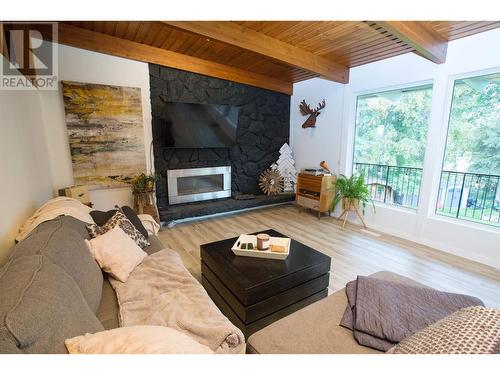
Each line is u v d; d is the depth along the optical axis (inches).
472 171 111.2
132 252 66.2
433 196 121.7
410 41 94.7
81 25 110.6
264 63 151.8
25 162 82.4
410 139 132.8
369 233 138.1
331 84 164.9
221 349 42.4
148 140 142.4
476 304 48.2
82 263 51.7
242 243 79.0
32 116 97.2
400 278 61.2
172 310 49.5
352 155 161.0
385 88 137.3
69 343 30.4
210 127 154.5
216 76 155.3
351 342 42.1
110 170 132.9
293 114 198.2
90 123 125.0
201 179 167.2
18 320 27.7
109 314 50.6
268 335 43.7
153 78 139.3
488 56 99.3
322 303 52.3
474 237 106.6
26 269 37.6
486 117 105.0
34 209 88.4
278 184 193.9
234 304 62.4
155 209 137.4
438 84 114.6
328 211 168.1
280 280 62.4
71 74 118.7
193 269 97.5
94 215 81.4
